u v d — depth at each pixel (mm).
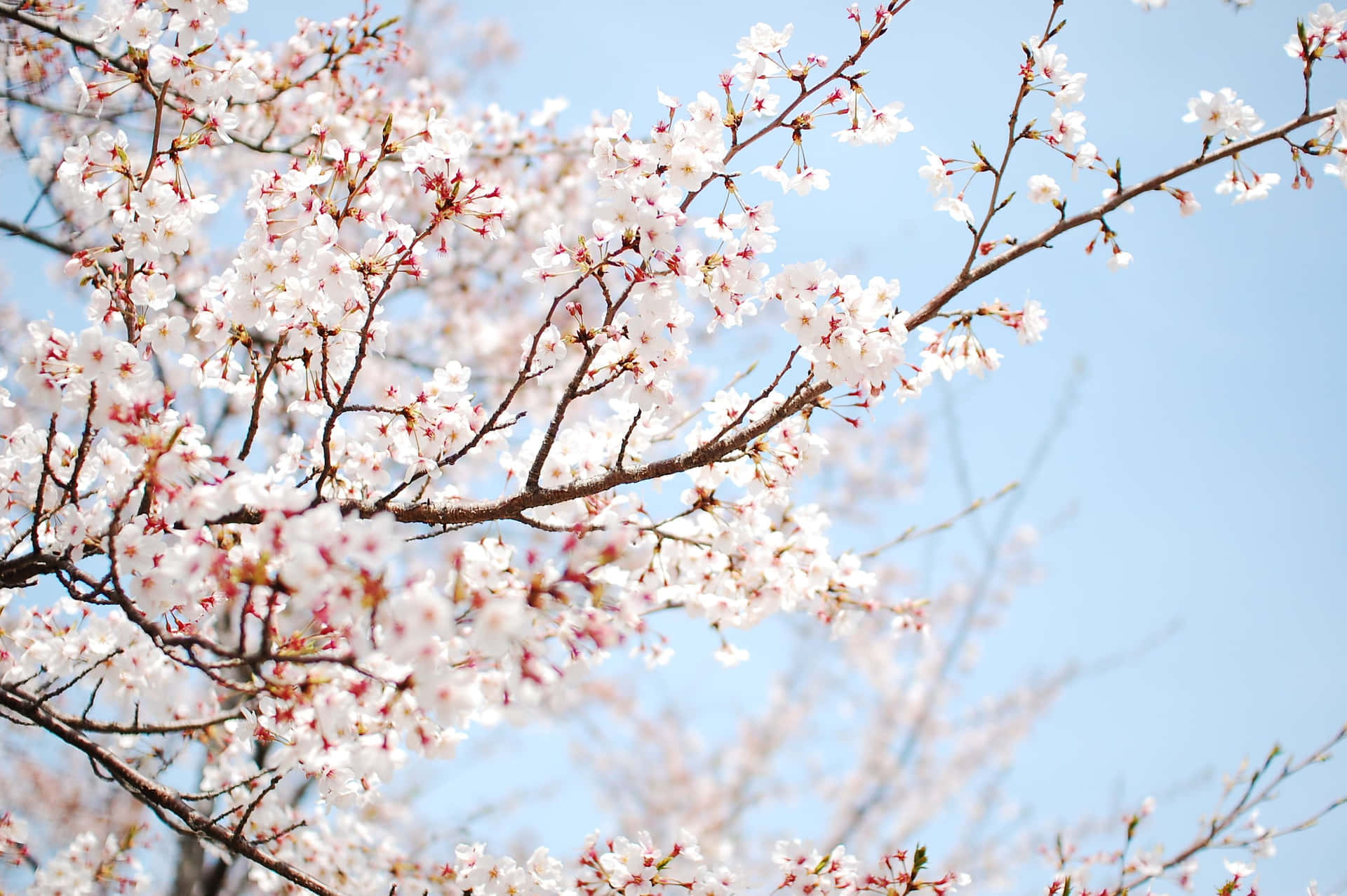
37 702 3197
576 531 2584
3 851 4695
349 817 5250
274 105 5793
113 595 2645
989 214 3498
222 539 2828
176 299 4930
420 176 3338
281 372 5105
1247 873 4520
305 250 3211
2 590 3627
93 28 3465
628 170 3254
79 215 4980
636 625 2416
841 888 3523
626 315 3613
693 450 3455
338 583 2180
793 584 4094
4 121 4871
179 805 3283
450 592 2244
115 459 3164
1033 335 3457
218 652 2389
